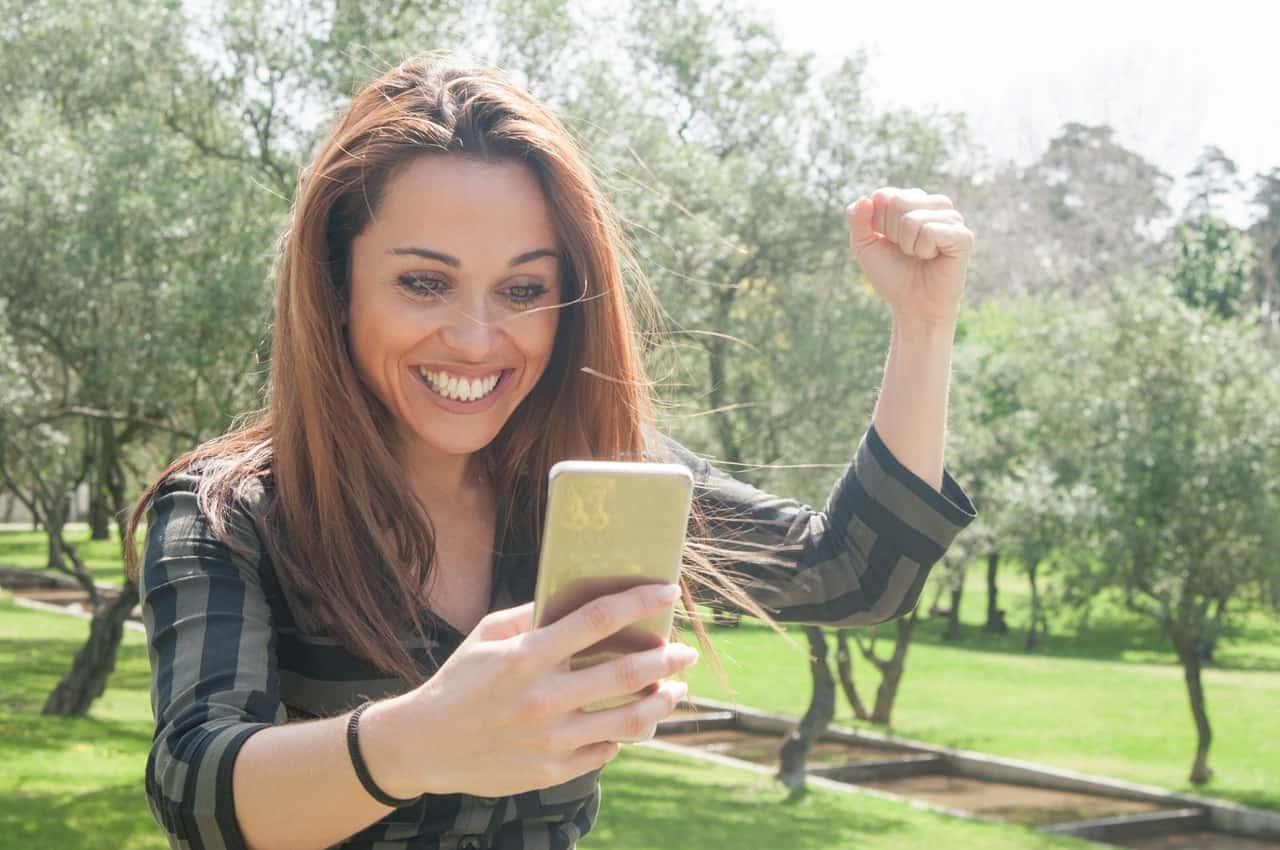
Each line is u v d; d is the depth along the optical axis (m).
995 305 37.38
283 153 15.29
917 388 1.88
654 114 16.27
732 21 17.78
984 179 36.50
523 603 1.81
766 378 17.30
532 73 14.95
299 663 1.64
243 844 1.23
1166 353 20.94
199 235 14.76
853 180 17.64
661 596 1.16
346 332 1.68
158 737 1.35
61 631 28.92
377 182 1.59
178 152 15.53
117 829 12.71
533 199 1.63
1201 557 20.56
